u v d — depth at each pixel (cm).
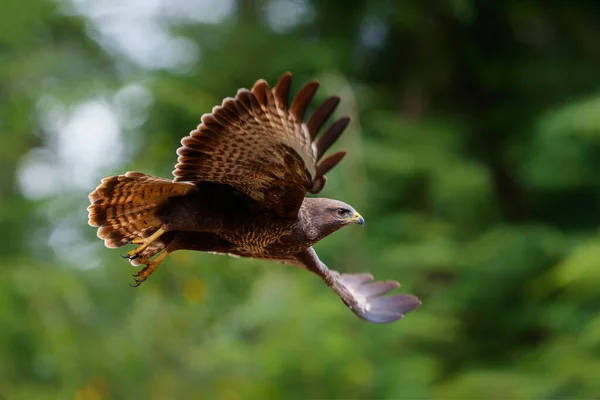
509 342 1820
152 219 706
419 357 1571
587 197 2006
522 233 1811
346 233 1583
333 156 668
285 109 632
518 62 2042
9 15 1594
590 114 1655
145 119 1666
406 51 2047
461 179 1786
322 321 1428
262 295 1433
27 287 1455
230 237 713
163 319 1412
